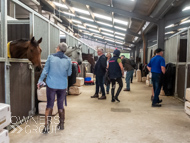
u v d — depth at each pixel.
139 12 6.91
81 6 8.18
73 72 4.95
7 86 2.27
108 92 5.44
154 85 3.94
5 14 2.21
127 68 6.07
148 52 9.53
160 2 5.47
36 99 3.24
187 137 2.29
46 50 3.65
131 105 4.03
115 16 8.71
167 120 2.97
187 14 5.77
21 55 2.49
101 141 2.15
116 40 18.06
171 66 5.12
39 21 3.24
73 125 2.69
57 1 8.44
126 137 2.28
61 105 2.51
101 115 3.22
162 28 6.60
